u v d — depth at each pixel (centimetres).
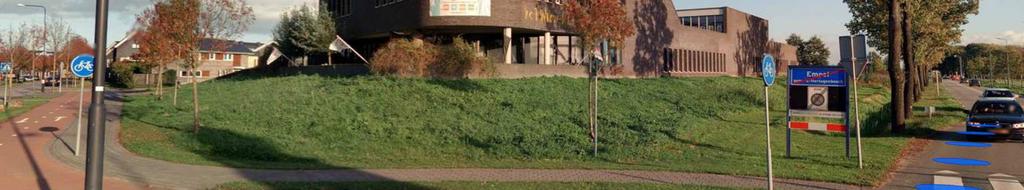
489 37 3334
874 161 1221
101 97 725
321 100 2128
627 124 1875
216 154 1348
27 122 1975
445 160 1297
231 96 2536
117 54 6072
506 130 1711
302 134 1619
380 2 3216
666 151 1441
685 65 4647
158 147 1378
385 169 1126
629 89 2912
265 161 1269
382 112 1922
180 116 1994
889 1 1916
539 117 1945
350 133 1631
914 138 1741
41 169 1087
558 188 908
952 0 3412
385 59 2623
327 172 1080
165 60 2023
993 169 1156
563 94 2461
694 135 1686
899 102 1911
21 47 4375
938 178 1043
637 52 3869
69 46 4650
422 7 2831
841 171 1086
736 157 1353
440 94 2230
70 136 1581
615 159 1312
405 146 1501
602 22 1553
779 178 1016
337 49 3306
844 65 1186
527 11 2939
